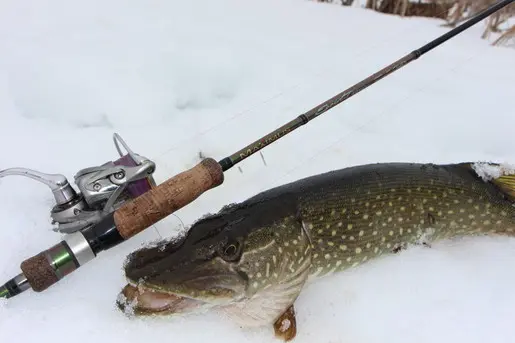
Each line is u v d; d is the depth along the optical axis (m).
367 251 0.41
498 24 0.82
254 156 0.54
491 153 0.55
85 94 0.62
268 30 0.83
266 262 0.34
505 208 0.45
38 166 0.50
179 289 0.31
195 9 0.90
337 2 0.97
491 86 0.68
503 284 0.41
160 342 0.34
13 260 0.39
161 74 0.67
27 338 0.34
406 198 0.41
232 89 0.67
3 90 0.62
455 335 0.37
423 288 0.41
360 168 0.42
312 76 0.70
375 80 0.46
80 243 0.32
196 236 0.33
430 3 0.91
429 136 0.58
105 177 0.35
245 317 0.36
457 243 0.45
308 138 0.57
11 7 0.84
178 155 0.53
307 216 0.37
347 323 0.38
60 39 0.75
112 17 0.84
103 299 0.36
